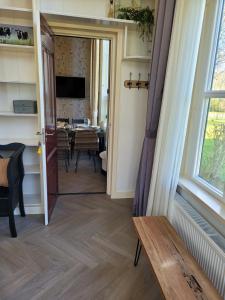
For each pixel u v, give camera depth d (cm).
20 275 182
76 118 641
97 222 261
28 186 290
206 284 131
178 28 183
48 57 252
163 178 211
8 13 227
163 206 215
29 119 268
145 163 248
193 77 182
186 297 122
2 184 230
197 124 206
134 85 286
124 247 220
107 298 165
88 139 428
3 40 228
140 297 167
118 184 319
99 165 468
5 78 250
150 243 166
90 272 188
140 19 252
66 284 176
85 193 335
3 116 262
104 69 552
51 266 193
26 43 234
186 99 186
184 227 180
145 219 197
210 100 196
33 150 275
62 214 275
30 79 254
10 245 217
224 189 169
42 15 221
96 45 559
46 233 237
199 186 202
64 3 252
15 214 269
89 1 256
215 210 161
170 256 153
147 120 238
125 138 303
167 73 196
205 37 192
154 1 269
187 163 221
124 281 180
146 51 280
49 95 260
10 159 217
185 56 179
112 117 298
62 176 401
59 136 425
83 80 616
